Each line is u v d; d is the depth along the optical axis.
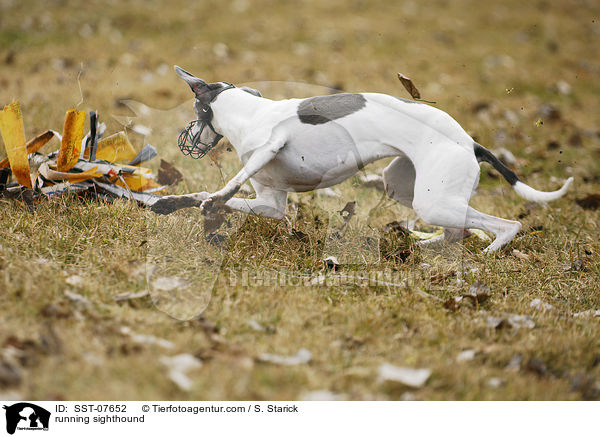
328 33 21.30
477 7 26.83
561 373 5.47
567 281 7.40
